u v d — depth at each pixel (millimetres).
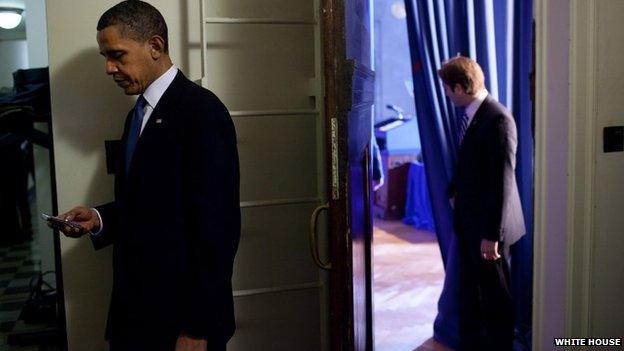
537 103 2109
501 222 2541
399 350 2926
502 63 2998
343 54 1562
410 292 3807
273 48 2119
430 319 3344
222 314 1409
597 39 1999
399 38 6648
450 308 2986
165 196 1437
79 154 1981
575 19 1979
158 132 1443
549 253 2129
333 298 1603
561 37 2025
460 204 2734
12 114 2352
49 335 2912
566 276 2068
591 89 2004
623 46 2031
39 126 3533
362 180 2070
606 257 2094
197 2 2029
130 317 1475
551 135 2084
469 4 2934
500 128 2547
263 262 2189
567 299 2072
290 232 2205
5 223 5480
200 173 1399
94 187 1999
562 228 2076
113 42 1433
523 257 2961
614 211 2084
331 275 1603
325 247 2215
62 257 2014
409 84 6711
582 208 2047
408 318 3361
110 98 1980
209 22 2016
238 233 1467
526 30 2891
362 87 1952
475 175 2639
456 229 2805
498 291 2658
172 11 2018
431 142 3100
